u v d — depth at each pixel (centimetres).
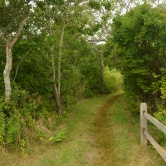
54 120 871
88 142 712
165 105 729
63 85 1045
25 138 643
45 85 956
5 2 771
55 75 1028
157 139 611
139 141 653
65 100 1113
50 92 1020
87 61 1992
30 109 759
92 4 920
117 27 875
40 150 629
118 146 658
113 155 607
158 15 734
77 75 1248
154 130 680
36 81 919
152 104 815
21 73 901
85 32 991
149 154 560
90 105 1479
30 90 911
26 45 834
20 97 770
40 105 873
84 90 1855
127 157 575
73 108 1256
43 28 884
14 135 605
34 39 835
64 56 1038
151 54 768
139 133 720
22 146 612
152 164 509
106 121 1012
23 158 576
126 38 801
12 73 859
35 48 834
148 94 842
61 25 962
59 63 972
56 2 784
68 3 908
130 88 916
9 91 725
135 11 772
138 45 738
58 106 980
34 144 655
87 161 576
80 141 713
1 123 612
